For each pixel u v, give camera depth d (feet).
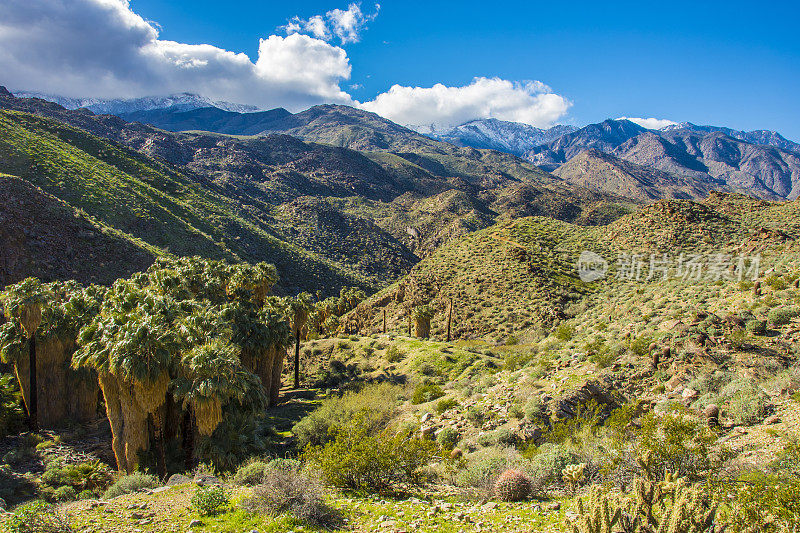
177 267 142.31
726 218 249.34
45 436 99.40
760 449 37.47
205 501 34.40
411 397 114.93
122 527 31.22
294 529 30.66
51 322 108.37
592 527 22.99
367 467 40.68
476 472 42.04
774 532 21.70
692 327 68.85
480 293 237.04
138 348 70.79
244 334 126.41
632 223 271.28
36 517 29.32
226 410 86.28
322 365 185.37
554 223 326.03
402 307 262.06
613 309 142.92
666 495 28.71
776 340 61.52
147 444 76.33
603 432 49.21
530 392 68.64
